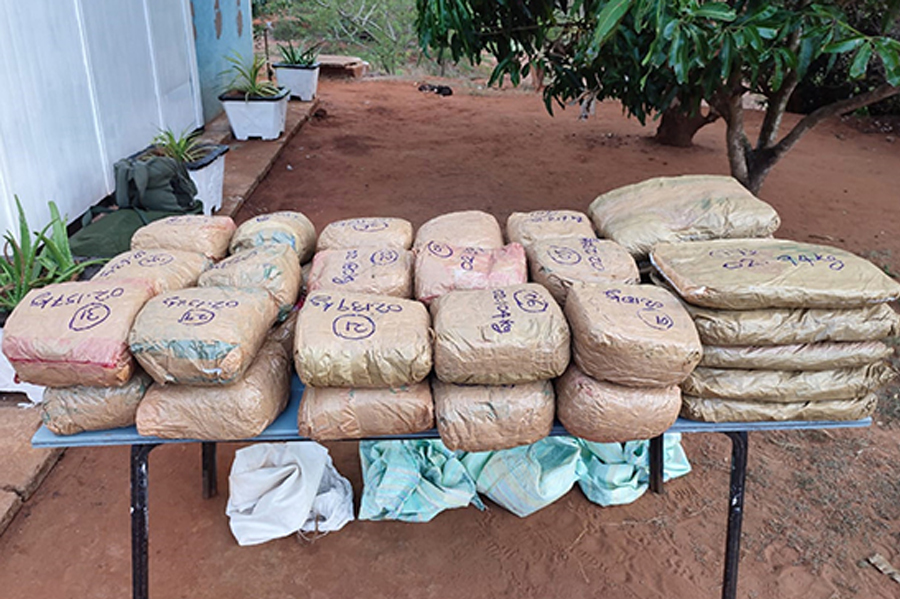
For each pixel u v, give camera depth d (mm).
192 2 7688
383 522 2785
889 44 3033
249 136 7973
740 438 2107
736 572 2186
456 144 8617
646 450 3055
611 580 2555
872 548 2689
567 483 2852
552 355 1830
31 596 2443
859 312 1990
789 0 4277
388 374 1824
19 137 4051
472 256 2213
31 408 3295
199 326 1783
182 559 2605
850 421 2109
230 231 2629
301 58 10070
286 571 2566
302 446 2803
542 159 8047
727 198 2492
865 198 6852
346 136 8812
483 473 2863
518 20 4438
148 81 6070
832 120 9945
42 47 4266
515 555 2656
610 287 2008
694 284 1955
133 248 2484
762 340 1966
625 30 3719
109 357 1766
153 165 4457
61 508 2828
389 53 14484
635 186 2713
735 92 4676
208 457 2824
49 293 1917
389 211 6340
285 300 2135
